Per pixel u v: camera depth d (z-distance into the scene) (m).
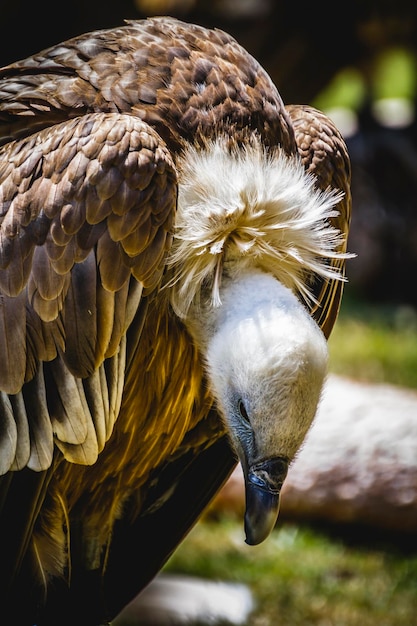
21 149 7.10
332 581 11.45
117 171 6.82
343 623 10.66
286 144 7.89
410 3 18.86
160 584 11.05
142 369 7.54
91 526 8.27
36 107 7.41
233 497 12.62
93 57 7.62
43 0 17.19
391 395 13.51
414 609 10.96
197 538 12.20
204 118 7.45
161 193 6.92
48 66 7.68
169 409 7.82
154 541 8.55
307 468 12.53
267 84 7.94
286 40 19.05
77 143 6.91
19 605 7.54
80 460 7.09
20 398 6.98
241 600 10.84
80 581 8.42
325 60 19.44
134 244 6.88
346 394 13.22
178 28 7.86
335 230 7.83
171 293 7.36
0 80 7.78
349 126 24.28
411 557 12.12
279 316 6.89
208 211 7.19
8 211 6.93
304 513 12.52
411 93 25.42
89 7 17.58
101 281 6.87
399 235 22.28
